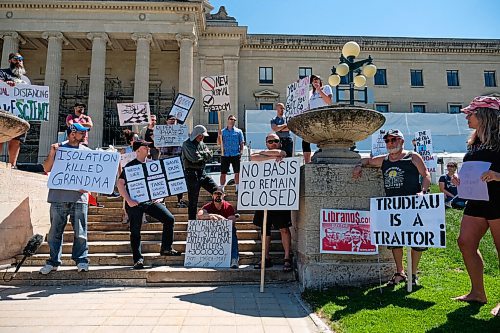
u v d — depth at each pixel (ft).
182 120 42.98
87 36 123.24
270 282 22.84
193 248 24.54
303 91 28.78
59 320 15.90
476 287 16.78
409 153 20.17
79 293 20.53
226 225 24.67
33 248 23.06
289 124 24.22
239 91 150.20
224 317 16.55
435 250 26.37
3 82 27.91
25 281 22.38
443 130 127.85
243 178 22.54
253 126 124.88
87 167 23.48
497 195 15.85
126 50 142.92
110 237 28.19
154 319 16.15
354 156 23.36
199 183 28.45
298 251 23.49
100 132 118.21
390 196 19.85
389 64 157.99
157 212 24.79
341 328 14.85
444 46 158.61
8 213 24.31
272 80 152.56
